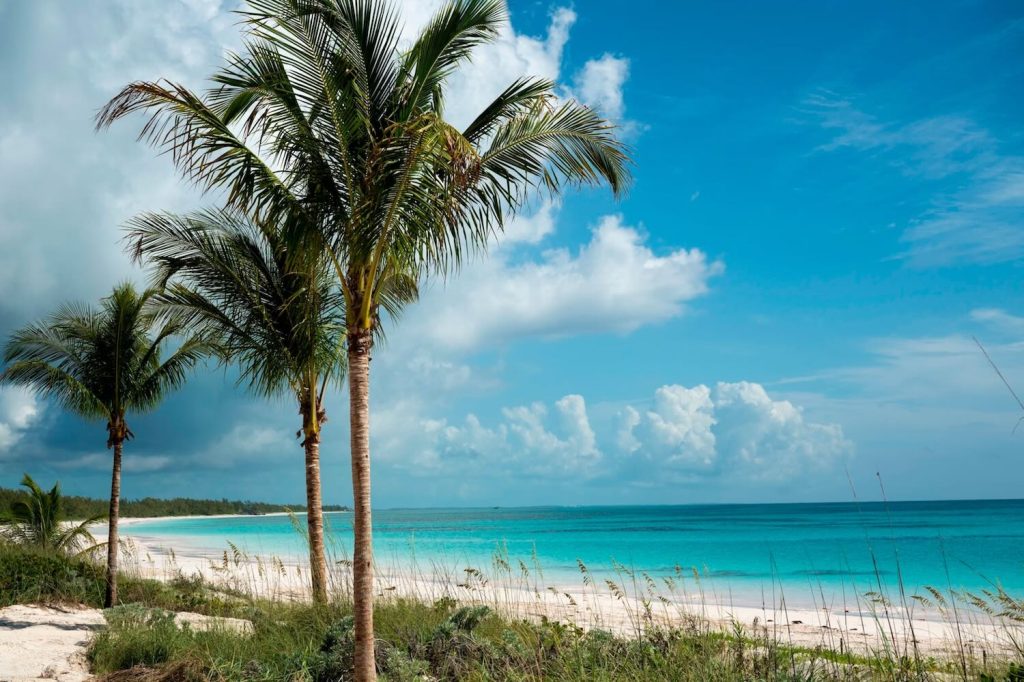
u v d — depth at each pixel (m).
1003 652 6.14
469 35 6.68
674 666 5.87
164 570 17.94
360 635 5.92
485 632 8.28
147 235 11.66
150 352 13.85
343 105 6.36
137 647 7.79
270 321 11.95
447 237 6.62
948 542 43.72
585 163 7.16
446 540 50.41
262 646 8.00
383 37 6.26
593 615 8.84
